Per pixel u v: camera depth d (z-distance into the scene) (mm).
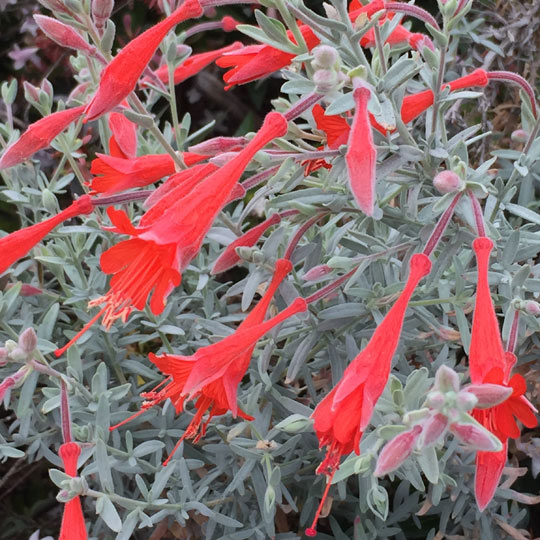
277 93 497
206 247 388
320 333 302
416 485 275
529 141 304
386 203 306
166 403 306
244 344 248
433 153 273
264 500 298
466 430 229
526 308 270
